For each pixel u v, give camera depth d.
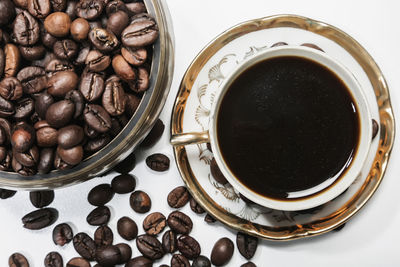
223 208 0.37
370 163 0.36
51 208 0.40
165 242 0.39
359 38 0.39
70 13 0.34
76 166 0.34
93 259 0.40
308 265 0.39
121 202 0.40
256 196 0.35
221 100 0.35
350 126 0.35
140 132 0.35
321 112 0.35
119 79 0.34
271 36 0.37
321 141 0.35
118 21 0.34
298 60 0.35
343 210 0.37
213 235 0.39
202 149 0.37
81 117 0.34
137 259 0.39
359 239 0.39
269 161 0.35
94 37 0.33
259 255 0.39
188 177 0.37
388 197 0.39
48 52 0.35
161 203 0.40
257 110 0.35
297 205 0.34
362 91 0.34
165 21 0.35
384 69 0.39
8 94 0.34
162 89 0.35
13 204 0.40
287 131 0.35
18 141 0.33
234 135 0.35
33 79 0.35
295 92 0.35
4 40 0.35
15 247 0.40
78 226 0.40
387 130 0.36
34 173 0.34
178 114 0.37
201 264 0.39
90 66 0.34
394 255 0.39
